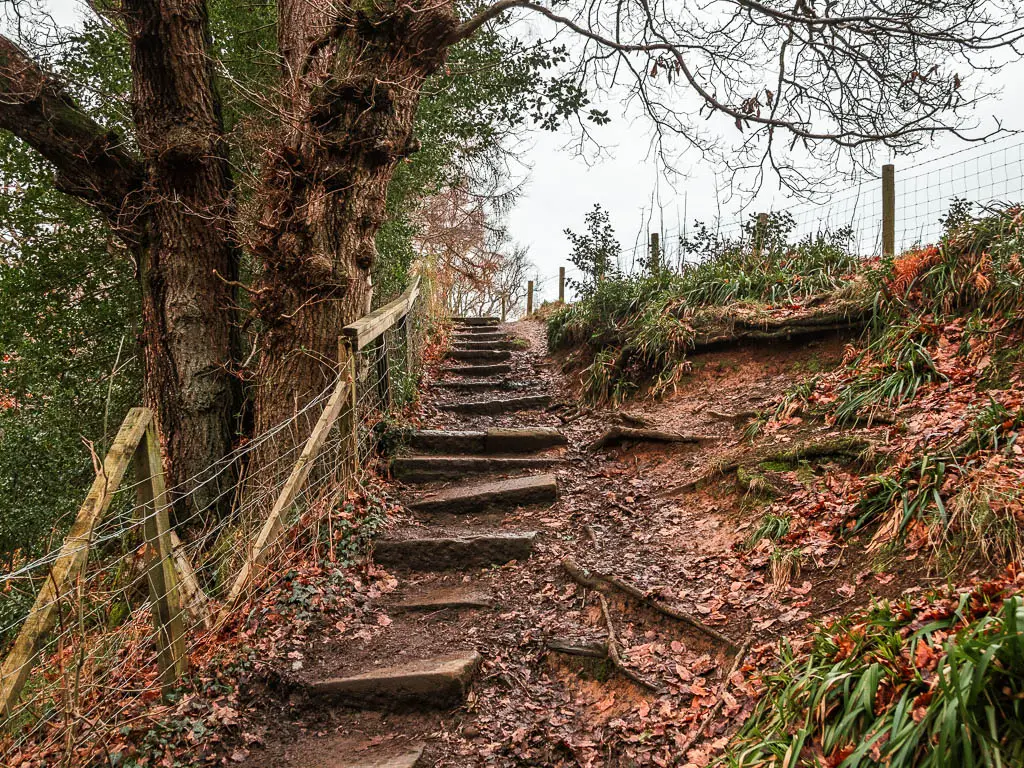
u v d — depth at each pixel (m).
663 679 3.21
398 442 5.99
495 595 4.17
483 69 7.90
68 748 2.70
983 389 4.22
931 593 2.72
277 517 4.04
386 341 6.39
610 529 4.80
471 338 10.73
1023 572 2.57
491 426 7.00
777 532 3.93
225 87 7.04
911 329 5.10
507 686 3.39
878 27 5.95
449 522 5.11
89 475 7.63
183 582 3.62
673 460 5.59
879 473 3.93
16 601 5.39
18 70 4.72
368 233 5.31
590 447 6.25
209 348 5.33
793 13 6.19
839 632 2.82
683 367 6.66
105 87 6.71
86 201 5.36
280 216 4.99
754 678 2.91
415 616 4.04
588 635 3.65
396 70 5.02
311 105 4.82
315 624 3.85
